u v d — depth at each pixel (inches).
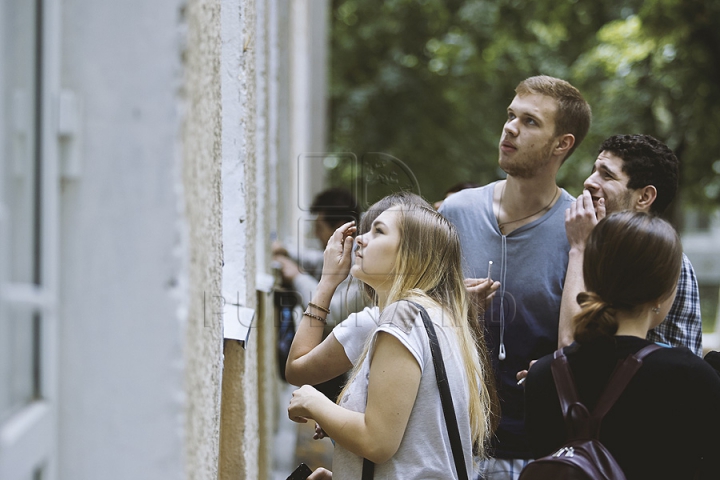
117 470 85.6
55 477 84.1
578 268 180.7
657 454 126.8
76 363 84.7
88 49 82.4
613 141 192.9
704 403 126.2
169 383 85.1
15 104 77.5
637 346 130.2
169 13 82.7
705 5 749.9
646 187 188.7
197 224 95.7
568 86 189.0
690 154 831.7
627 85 850.8
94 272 84.0
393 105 1013.2
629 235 131.5
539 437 137.9
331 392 184.2
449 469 135.3
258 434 240.1
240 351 160.9
